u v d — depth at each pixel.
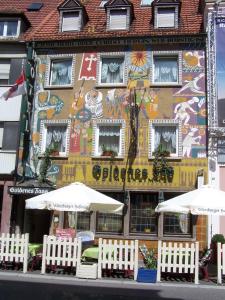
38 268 14.89
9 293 10.52
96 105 21.22
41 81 22.14
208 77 20.42
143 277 13.15
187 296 11.07
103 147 20.92
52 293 10.73
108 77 21.80
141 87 20.97
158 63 21.50
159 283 12.94
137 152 20.38
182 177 19.78
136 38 21.44
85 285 12.21
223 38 20.80
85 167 20.69
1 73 23.00
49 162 21.02
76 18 23.11
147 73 21.09
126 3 22.55
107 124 21.06
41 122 21.64
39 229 22.05
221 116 20.00
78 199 14.62
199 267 14.11
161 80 21.30
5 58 22.91
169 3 22.09
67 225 20.48
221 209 13.98
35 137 21.58
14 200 21.14
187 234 19.56
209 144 19.84
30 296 10.25
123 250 13.63
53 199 14.65
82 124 21.17
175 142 20.50
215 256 14.84
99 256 13.65
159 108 20.62
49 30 23.34
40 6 26.94
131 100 20.92
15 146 21.55
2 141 21.77
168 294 11.27
